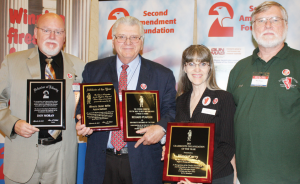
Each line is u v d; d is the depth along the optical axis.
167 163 1.52
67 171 1.98
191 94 1.88
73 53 3.10
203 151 1.51
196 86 1.82
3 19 3.00
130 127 1.68
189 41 2.87
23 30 3.03
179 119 1.77
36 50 2.06
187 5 2.87
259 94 1.78
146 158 1.79
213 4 2.83
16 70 1.95
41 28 1.97
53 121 1.80
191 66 1.75
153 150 1.84
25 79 1.93
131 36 1.80
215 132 1.62
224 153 1.56
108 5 3.04
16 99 1.92
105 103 1.75
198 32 2.86
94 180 1.74
